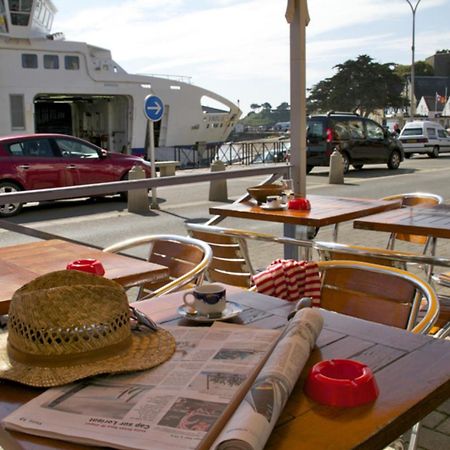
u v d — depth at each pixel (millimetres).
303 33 5438
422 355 1704
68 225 10219
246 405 1221
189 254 3395
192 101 31438
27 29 26594
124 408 1332
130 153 30266
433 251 4480
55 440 1246
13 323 1554
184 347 1679
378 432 1271
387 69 72500
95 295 1579
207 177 4914
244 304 2229
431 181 16297
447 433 2980
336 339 1817
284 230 5469
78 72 28078
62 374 1461
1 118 26750
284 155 28266
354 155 19641
